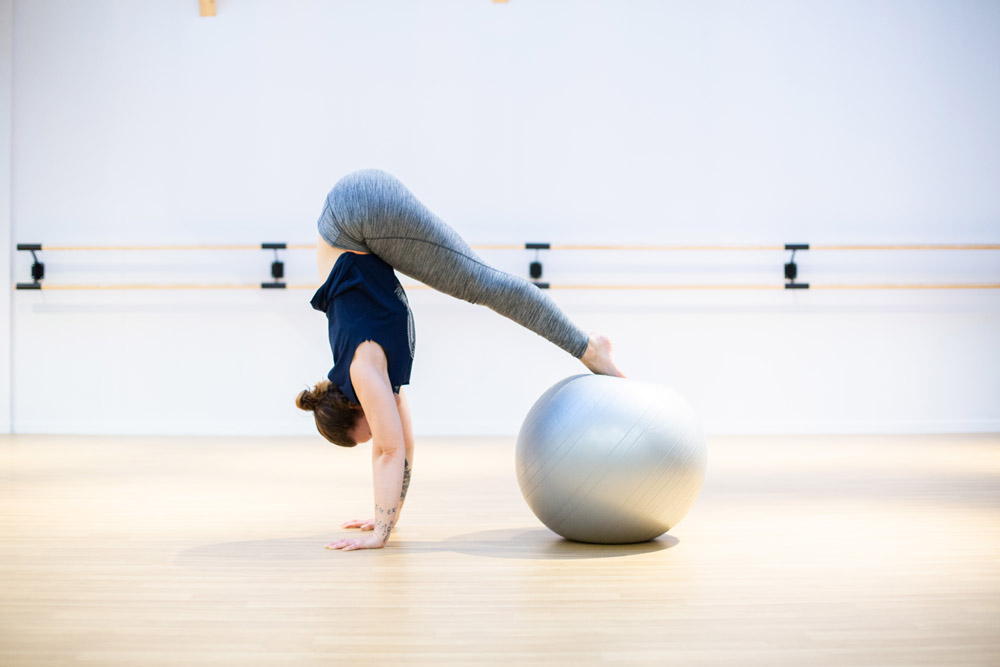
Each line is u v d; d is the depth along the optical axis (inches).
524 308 88.1
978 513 100.7
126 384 201.8
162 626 57.2
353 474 135.6
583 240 204.2
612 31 204.7
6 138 201.5
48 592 65.9
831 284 204.8
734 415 203.8
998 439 187.3
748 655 51.4
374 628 56.7
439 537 88.0
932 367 205.8
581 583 68.6
